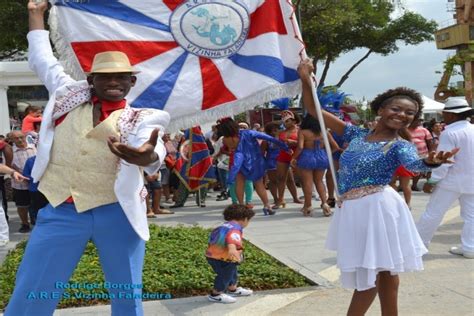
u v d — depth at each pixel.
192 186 11.60
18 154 9.20
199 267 6.21
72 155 3.46
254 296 5.51
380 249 3.71
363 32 32.09
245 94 4.82
